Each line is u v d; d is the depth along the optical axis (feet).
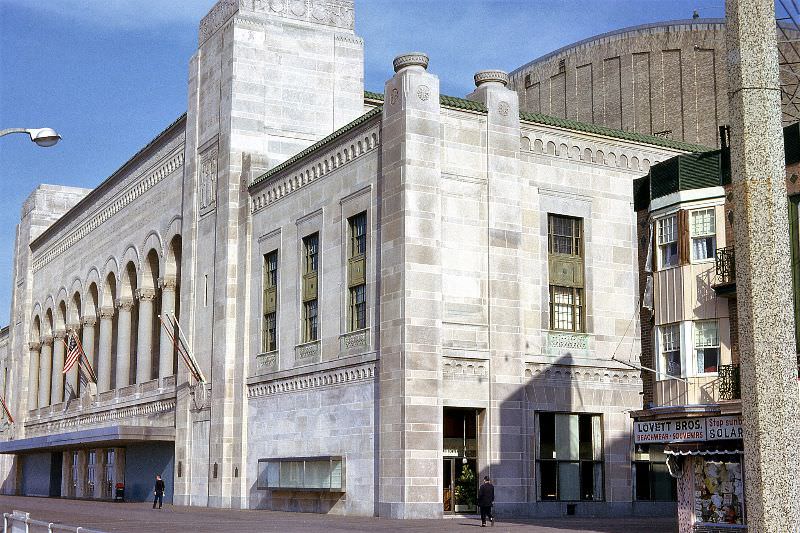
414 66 142.51
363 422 142.00
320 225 158.51
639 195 115.65
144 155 235.81
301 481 152.46
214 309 186.60
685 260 105.19
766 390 48.78
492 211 145.89
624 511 151.64
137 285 236.84
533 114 156.56
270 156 188.44
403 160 138.51
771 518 47.91
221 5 196.85
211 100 197.67
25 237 336.49
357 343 145.69
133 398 230.89
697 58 256.52
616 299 158.10
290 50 193.47
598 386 153.17
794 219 92.17
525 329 148.05
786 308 49.19
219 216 188.75
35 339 325.42
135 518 140.56
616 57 265.95
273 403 166.50
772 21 50.96
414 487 132.05
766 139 49.98
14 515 87.25
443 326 139.23
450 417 140.87
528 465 144.36
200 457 187.62
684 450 101.40
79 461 263.90
